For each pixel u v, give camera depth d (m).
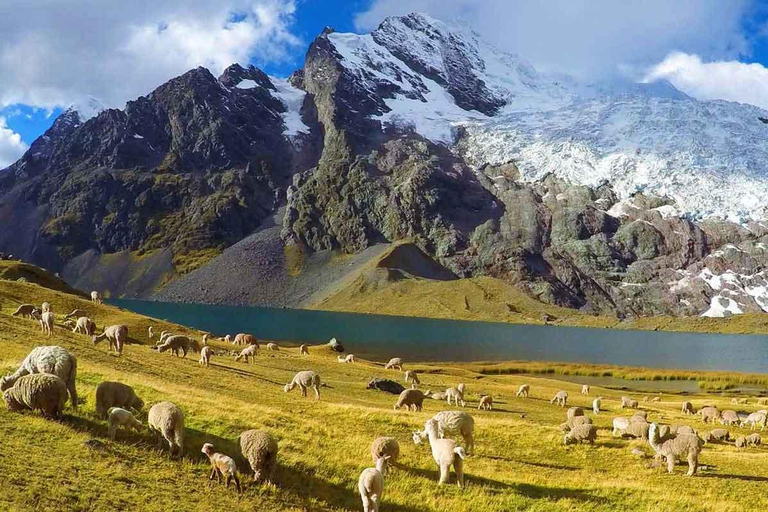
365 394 56.78
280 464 24.78
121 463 21.16
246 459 24.00
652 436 33.41
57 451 20.80
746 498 27.86
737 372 145.12
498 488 26.27
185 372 49.16
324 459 26.77
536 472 29.95
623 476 30.72
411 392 47.59
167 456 22.84
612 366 145.50
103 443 22.25
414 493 24.28
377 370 83.00
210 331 186.50
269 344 94.38
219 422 29.09
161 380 41.78
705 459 35.69
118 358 48.16
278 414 33.84
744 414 74.50
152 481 20.53
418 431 33.62
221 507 19.83
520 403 63.53
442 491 24.94
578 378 132.12
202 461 23.22
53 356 25.30
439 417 30.84
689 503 25.88
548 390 84.12
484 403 55.41
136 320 89.75
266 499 21.31
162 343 68.19
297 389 51.47
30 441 21.02
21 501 17.06
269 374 60.41
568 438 37.38
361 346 168.62
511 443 36.19
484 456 32.34
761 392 118.81
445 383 77.62
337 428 34.25
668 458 32.22
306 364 77.31
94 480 19.44
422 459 29.12
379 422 38.06
